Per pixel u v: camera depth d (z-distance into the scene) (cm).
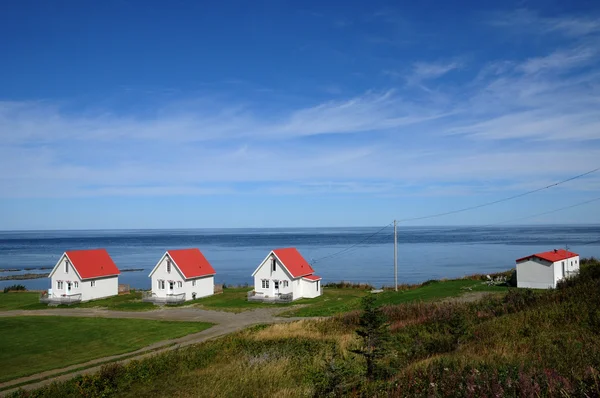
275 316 4828
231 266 12019
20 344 3600
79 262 6178
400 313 3559
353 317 3684
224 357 2656
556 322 2167
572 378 1108
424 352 2131
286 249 6319
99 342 3662
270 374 2002
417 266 10781
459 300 4328
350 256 13862
